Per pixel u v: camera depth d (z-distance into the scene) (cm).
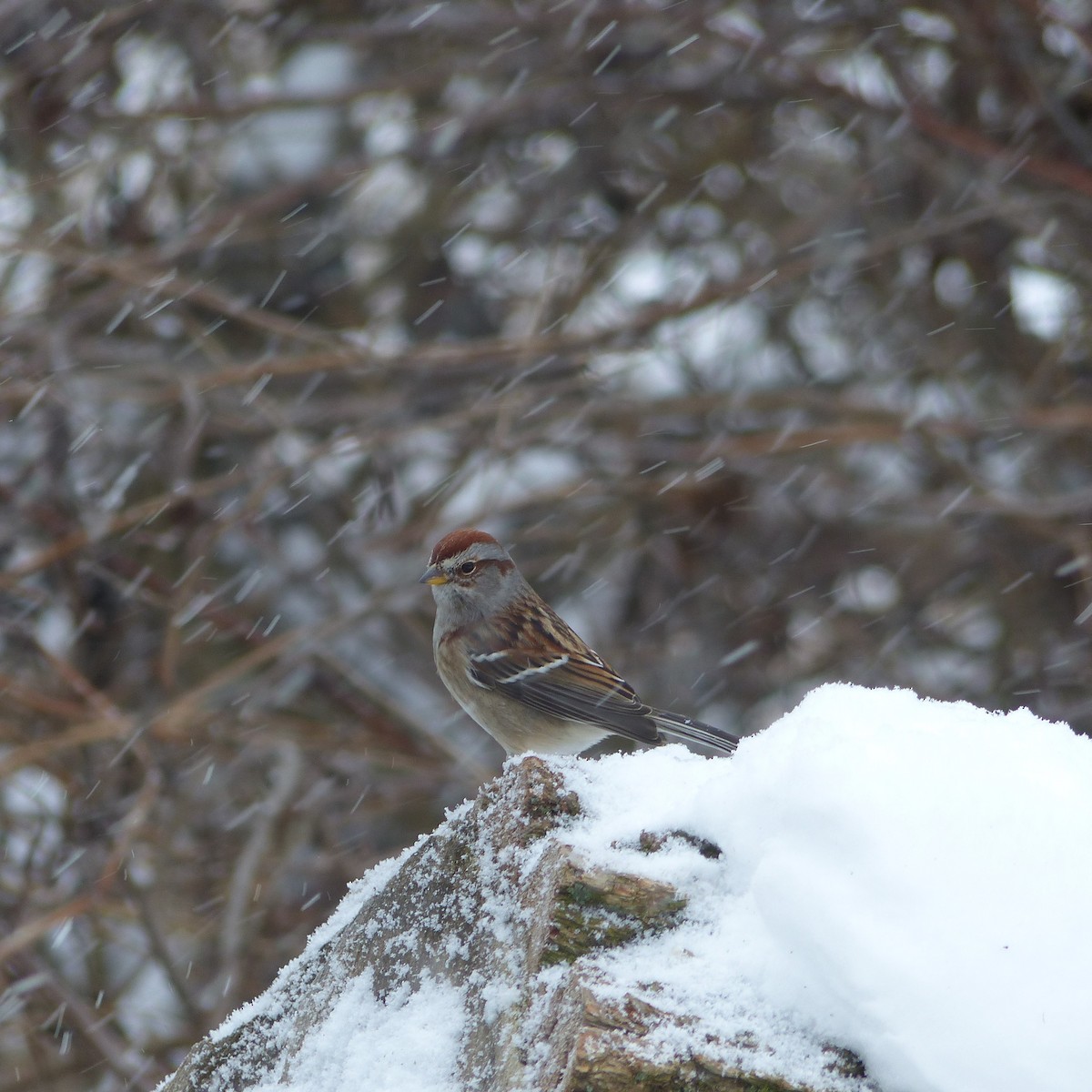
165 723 1110
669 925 385
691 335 1360
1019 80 1413
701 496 1415
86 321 1341
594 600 1430
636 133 1491
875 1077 346
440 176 1460
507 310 1486
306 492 1303
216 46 1413
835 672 1391
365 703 1280
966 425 1245
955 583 1420
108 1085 1064
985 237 1423
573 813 422
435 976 425
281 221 1409
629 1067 337
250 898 1103
